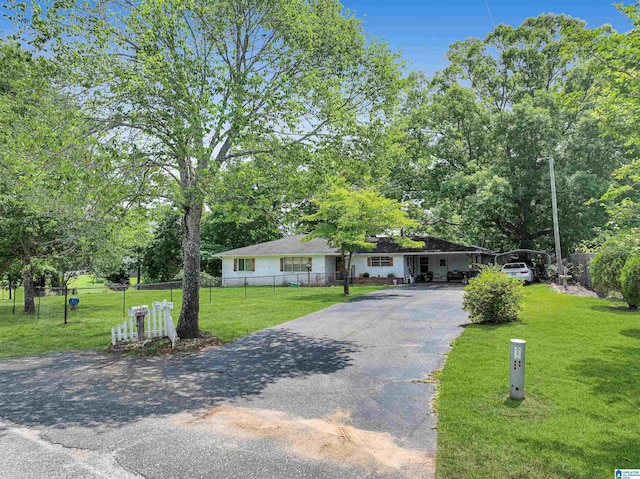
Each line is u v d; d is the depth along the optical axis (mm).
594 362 6797
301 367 7672
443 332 10203
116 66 8352
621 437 4211
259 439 4602
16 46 9172
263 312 15297
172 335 9703
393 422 4977
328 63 10453
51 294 27031
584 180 25859
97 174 7402
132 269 41188
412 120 28922
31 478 3838
